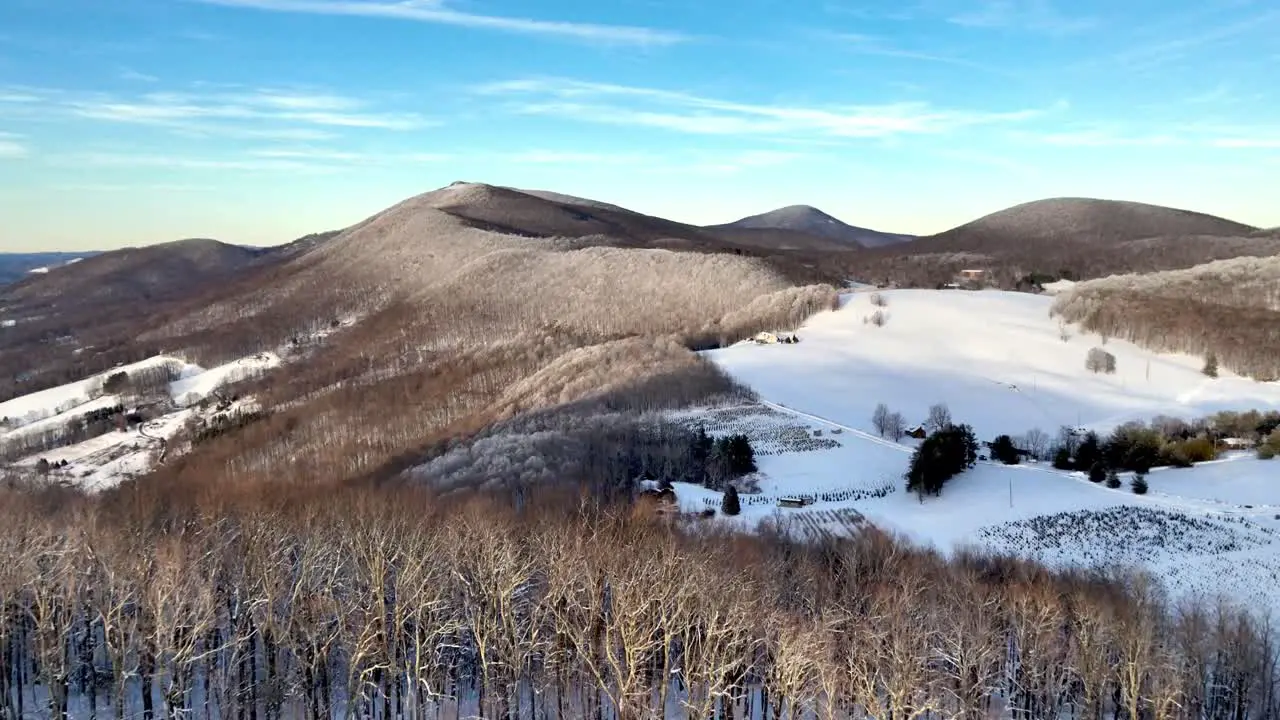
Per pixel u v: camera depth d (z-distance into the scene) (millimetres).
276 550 86062
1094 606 73438
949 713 66750
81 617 79438
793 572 83750
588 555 82000
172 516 111188
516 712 73938
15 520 100750
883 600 74375
